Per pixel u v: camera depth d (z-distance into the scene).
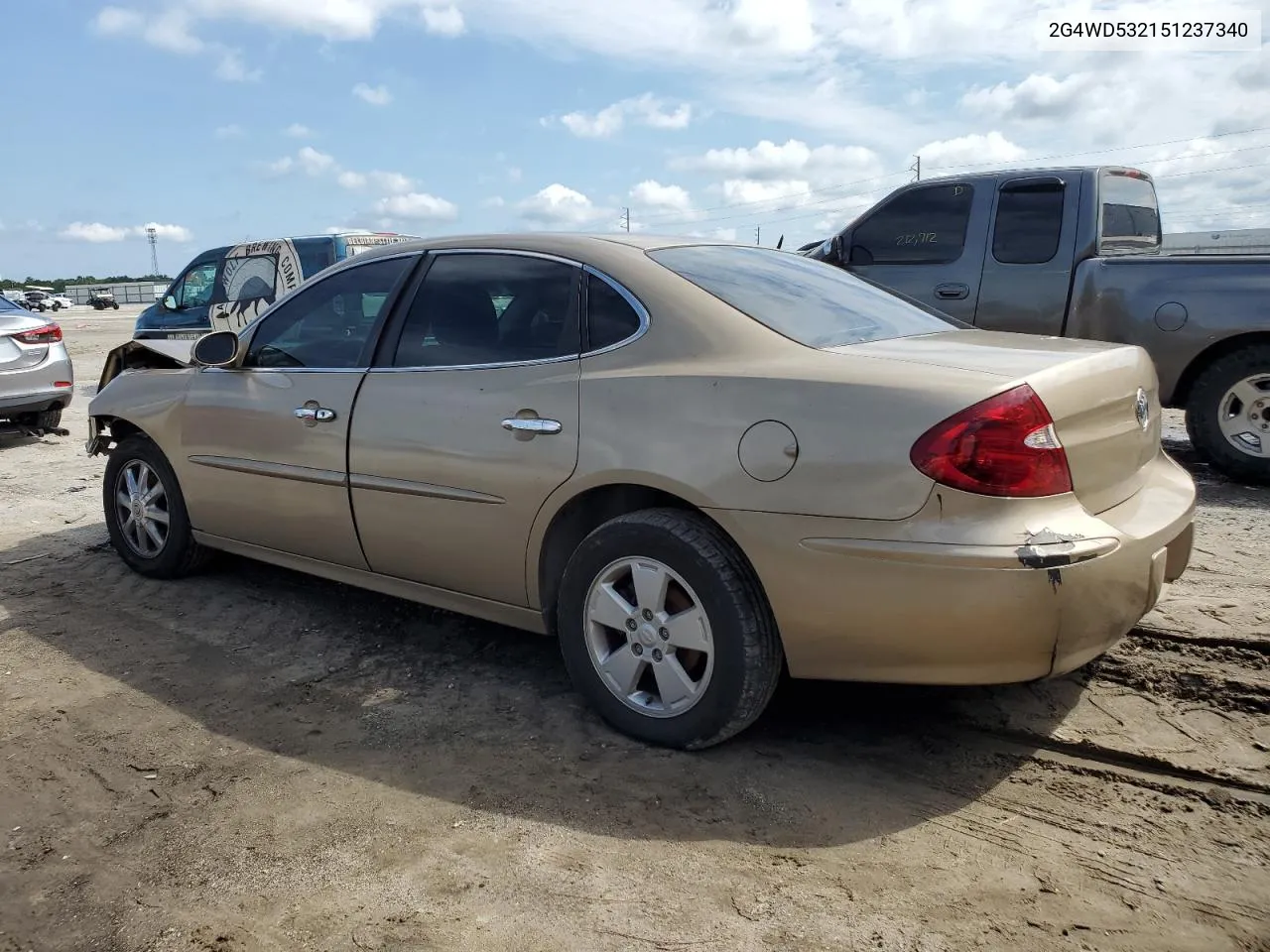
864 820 2.76
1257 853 2.55
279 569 5.19
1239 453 6.27
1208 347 6.25
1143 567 2.83
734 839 2.68
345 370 3.99
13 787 3.04
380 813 2.85
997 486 2.61
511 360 3.50
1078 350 3.09
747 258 3.78
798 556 2.80
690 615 3.04
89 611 4.62
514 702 3.58
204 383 4.58
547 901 2.42
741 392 2.94
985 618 2.61
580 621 3.29
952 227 7.42
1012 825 2.72
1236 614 3.94
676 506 3.19
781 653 3.00
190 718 3.51
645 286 3.30
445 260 3.86
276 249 10.85
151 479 5.01
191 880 2.56
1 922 2.42
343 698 3.66
